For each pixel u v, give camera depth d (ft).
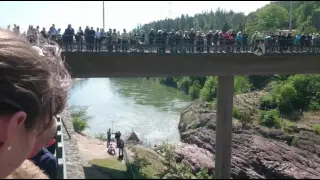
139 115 83.61
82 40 53.01
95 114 88.74
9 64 2.74
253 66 52.95
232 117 38.52
